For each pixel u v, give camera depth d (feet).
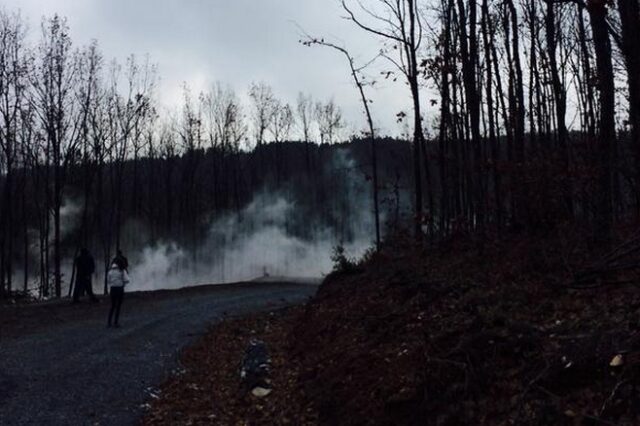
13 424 25.82
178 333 48.11
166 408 28.60
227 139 184.96
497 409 18.29
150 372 35.22
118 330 48.96
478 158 51.83
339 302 40.88
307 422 24.95
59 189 104.99
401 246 52.42
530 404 17.57
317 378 28.76
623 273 24.67
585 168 33.37
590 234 31.42
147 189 187.01
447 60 59.47
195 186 183.83
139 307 65.00
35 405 28.45
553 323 21.48
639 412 15.03
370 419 21.89
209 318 56.13
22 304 73.87
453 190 63.98
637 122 32.48
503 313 23.48
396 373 23.34
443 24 65.00
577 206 38.99
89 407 28.43
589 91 59.52
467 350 21.03
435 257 44.83
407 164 120.57
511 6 56.49
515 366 19.53
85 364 36.55
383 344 27.32
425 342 23.62
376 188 70.69
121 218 172.14
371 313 32.89
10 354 39.29
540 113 64.64
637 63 31.81
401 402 21.33
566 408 16.58
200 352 41.09
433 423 19.57
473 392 19.47
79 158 118.52
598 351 17.60
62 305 67.72
